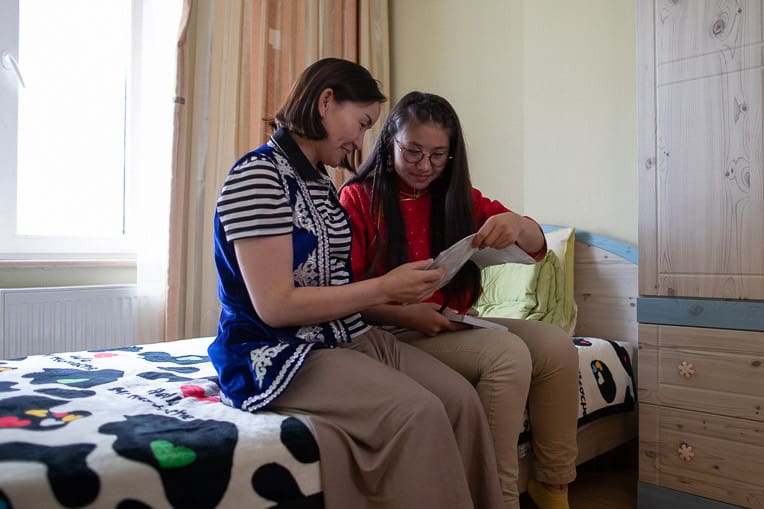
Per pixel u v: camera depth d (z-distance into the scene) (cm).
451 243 137
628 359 196
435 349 125
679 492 157
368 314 132
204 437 82
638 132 165
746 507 146
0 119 207
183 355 150
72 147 229
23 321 192
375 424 92
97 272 225
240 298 105
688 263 156
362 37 283
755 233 146
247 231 96
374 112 114
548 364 130
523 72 248
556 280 208
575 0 228
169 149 227
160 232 228
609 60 219
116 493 70
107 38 236
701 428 154
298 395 98
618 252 212
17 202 213
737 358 148
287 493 84
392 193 136
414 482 88
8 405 93
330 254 111
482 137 263
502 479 113
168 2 231
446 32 278
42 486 65
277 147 109
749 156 147
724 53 151
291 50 257
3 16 206
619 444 190
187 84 228
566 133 231
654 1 163
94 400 100
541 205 238
